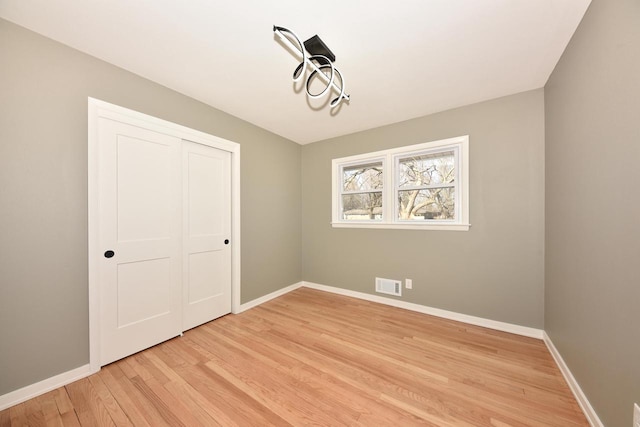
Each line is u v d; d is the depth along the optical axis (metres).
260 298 3.15
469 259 2.55
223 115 2.72
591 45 1.34
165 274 2.19
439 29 1.55
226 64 1.91
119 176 1.90
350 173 3.53
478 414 1.37
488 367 1.79
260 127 3.19
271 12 1.42
